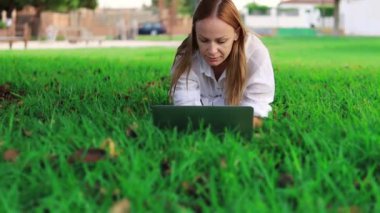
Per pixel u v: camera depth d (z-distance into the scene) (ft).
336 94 20.76
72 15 122.93
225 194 9.16
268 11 175.73
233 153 10.74
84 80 25.73
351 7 171.12
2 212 8.25
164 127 13.21
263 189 9.52
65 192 9.11
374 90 21.81
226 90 15.34
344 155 11.46
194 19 13.96
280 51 64.08
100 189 9.25
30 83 24.50
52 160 10.78
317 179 9.59
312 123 14.26
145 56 50.21
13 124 14.48
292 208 8.90
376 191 9.25
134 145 11.68
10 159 11.06
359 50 67.41
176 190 9.55
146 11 164.35
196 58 15.48
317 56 53.67
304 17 177.99
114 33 128.06
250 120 12.87
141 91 21.80
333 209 8.48
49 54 53.01
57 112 16.44
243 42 14.70
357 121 14.07
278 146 12.02
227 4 13.83
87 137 12.40
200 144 11.43
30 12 143.54
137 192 8.96
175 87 15.67
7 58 43.96
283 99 20.01
